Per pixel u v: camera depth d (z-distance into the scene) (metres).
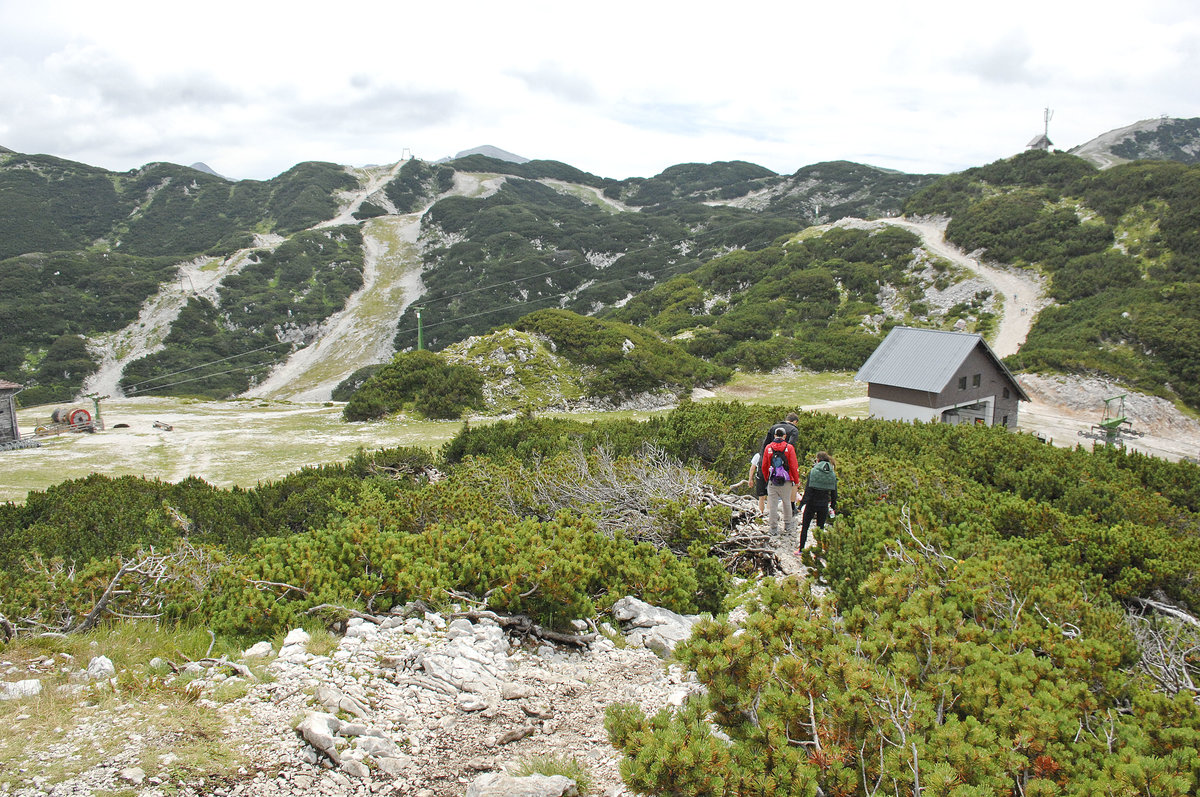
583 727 4.54
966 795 3.07
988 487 12.02
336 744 3.92
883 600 5.54
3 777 3.39
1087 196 75.31
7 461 28.92
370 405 41.12
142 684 4.56
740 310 71.31
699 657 4.25
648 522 9.59
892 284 71.19
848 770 3.39
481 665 5.37
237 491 16.81
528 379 46.03
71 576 7.20
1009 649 4.85
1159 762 3.45
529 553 6.71
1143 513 11.66
